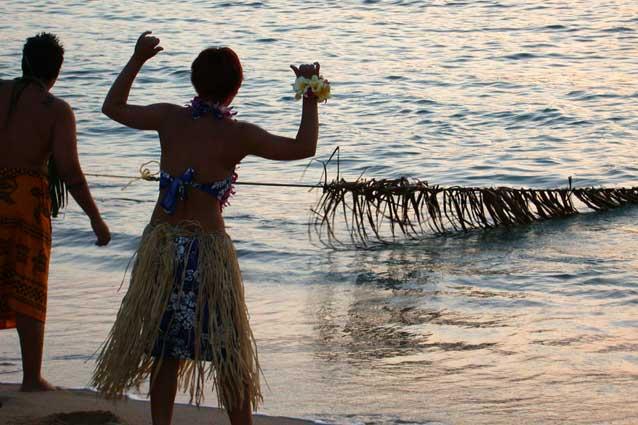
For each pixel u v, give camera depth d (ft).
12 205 25.00
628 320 37.42
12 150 25.00
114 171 66.59
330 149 73.51
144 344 20.42
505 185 64.90
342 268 46.88
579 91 91.97
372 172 67.87
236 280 20.86
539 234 52.80
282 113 86.22
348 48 117.60
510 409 27.71
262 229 53.52
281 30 130.72
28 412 24.95
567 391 29.30
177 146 21.11
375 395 28.99
